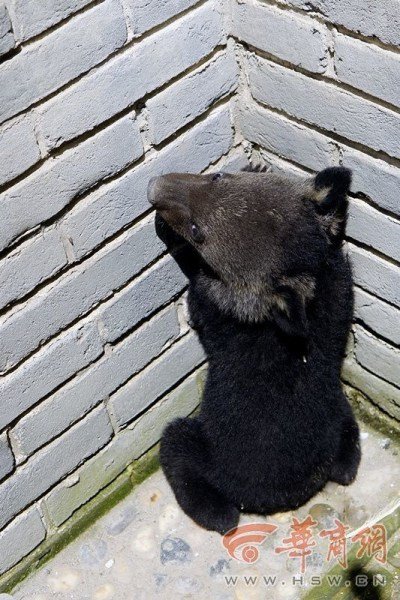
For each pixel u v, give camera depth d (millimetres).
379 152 1599
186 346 1771
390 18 1495
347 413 1773
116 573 1711
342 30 1546
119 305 1670
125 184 1608
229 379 1692
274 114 1674
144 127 1605
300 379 1669
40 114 1501
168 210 1621
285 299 1602
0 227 1518
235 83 1674
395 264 1672
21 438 1640
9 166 1498
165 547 1724
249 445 1695
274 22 1593
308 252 1622
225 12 1619
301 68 1606
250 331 1668
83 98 1526
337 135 1628
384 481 1764
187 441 1752
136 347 1712
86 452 1722
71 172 1552
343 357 1782
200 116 1663
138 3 1525
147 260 1669
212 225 1628
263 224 1616
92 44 1509
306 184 1653
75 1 1476
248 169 1738
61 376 1646
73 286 1611
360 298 1737
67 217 1573
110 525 1752
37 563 1722
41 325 1600
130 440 1771
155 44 1562
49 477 1692
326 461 1729
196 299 1710
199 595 1687
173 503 1764
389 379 1776
